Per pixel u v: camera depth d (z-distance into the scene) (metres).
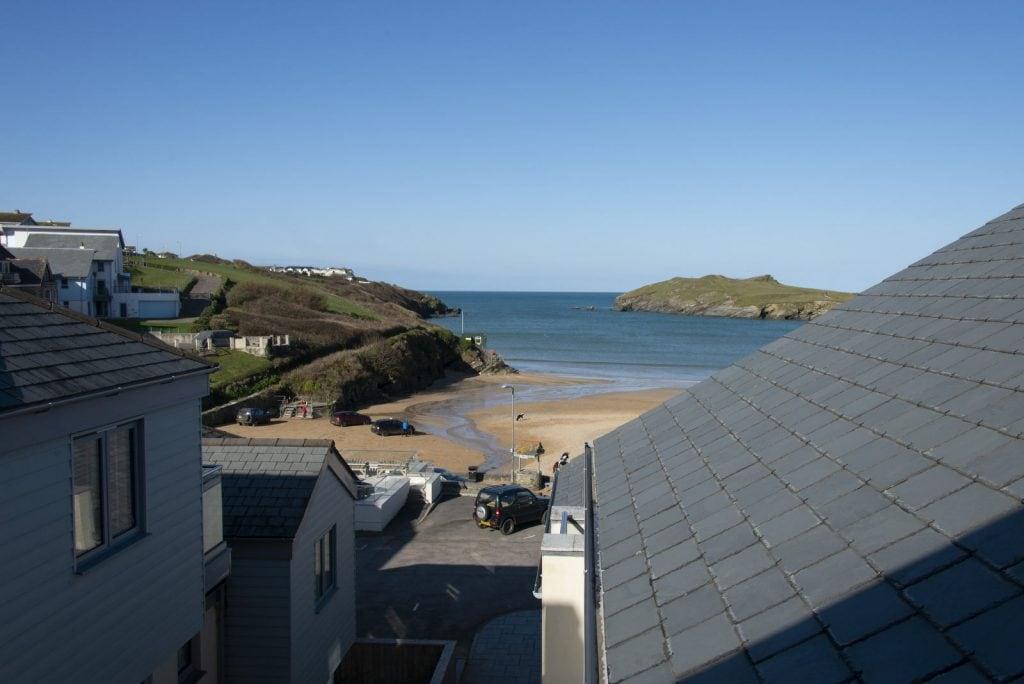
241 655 11.95
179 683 10.68
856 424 6.59
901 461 5.46
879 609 4.00
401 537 25.02
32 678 6.77
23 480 6.62
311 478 13.12
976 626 3.47
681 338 151.12
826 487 5.75
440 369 83.75
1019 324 6.45
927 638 3.60
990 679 3.15
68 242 78.81
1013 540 3.89
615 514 8.03
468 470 37.72
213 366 9.74
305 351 66.94
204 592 9.97
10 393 6.30
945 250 10.11
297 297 91.38
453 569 21.94
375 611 18.95
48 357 7.32
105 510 7.86
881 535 4.68
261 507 12.37
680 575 5.71
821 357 9.22
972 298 7.79
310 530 12.88
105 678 7.81
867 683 3.51
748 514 6.11
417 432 50.44
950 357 6.73
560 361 106.44
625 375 89.12
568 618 9.05
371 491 27.31
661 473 8.63
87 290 70.50
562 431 51.34
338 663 14.35
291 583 11.95
